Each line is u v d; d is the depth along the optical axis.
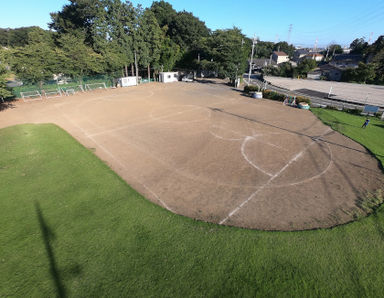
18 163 10.88
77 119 19.33
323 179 10.36
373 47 60.00
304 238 6.64
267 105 26.03
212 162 11.77
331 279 5.33
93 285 4.95
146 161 11.75
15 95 27.59
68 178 9.55
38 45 28.75
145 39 42.38
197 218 7.61
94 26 35.59
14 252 5.76
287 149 13.64
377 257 6.04
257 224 7.40
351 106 26.56
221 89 38.22
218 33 40.03
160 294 4.79
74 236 6.34
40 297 4.66
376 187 9.78
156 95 31.20
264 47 100.69
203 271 5.38
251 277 5.28
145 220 7.11
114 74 38.62
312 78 61.31
